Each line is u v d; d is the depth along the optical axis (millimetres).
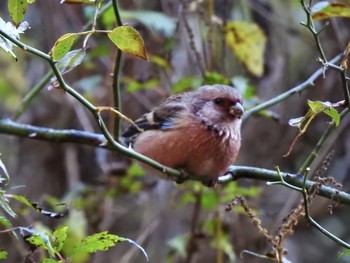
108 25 10664
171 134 9203
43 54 5887
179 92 10672
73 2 5934
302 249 13359
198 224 11273
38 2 13250
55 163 13375
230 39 10844
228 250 10922
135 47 5742
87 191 11648
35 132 8930
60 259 5594
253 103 10320
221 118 9258
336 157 13094
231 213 11898
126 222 13219
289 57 13031
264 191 12914
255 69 10914
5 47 5383
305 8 6664
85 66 12102
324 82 12641
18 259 11969
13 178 13133
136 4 12148
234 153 9367
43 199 11281
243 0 12641
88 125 12453
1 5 13750
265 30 12883
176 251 11320
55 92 12977
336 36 12008
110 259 12766
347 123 12820
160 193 12531
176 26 10836
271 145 13070
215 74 10289
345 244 6176
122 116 6293
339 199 7152
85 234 11219
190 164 9195
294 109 12938
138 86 11336
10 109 13930
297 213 6262
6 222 5449
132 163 11273
